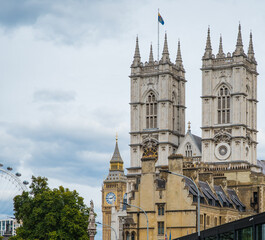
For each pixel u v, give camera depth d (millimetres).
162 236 187625
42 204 197000
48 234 192000
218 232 102938
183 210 186250
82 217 197875
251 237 88562
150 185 191375
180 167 188125
